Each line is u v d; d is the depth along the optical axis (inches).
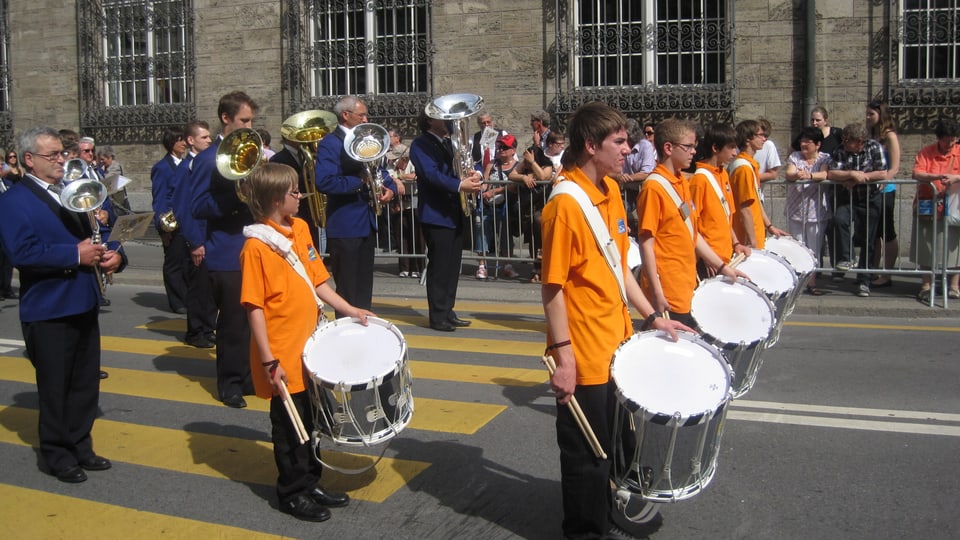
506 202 454.0
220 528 183.8
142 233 218.8
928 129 512.7
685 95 548.4
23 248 198.4
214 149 261.3
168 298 417.7
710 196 248.1
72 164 285.1
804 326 354.3
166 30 704.4
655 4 559.2
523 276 479.2
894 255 412.5
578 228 155.2
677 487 149.5
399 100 615.8
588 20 574.6
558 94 571.8
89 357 213.5
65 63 735.7
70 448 213.2
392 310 402.3
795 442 223.0
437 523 183.6
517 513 187.8
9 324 400.8
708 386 148.2
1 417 263.1
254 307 175.9
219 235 262.1
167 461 222.4
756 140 284.0
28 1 743.1
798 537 173.8
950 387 265.4
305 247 188.2
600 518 159.8
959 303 380.2
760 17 532.7
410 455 220.4
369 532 180.4
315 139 299.6
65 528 185.2
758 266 241.0
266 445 234.1
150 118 702.5
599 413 157.1
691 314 200.2
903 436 225.6
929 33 512.1
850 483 197.9
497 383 281.0
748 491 194.9
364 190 312.0
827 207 402.9
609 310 157.8
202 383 291.6
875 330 344.5
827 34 521.7
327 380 166.1
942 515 181.8
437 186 342.6
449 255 354.3
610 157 156.8
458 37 596.4
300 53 645.9
